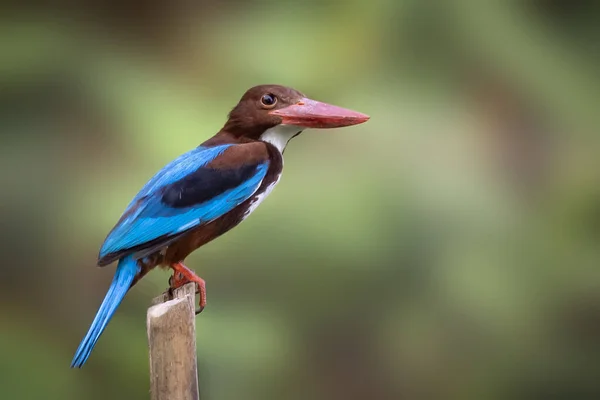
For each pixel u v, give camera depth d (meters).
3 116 11.80
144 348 10.61
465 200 11.20
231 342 10.59
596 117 12.23
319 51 11.97
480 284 11.22
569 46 12.70
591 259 11.75
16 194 11.34
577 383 11.93
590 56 12.59
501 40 12.27
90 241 11.16
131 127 11.38
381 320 11.38
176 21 12.49
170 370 6.79
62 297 11.28
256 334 10.68
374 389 11.75
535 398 11.91
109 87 11.73
